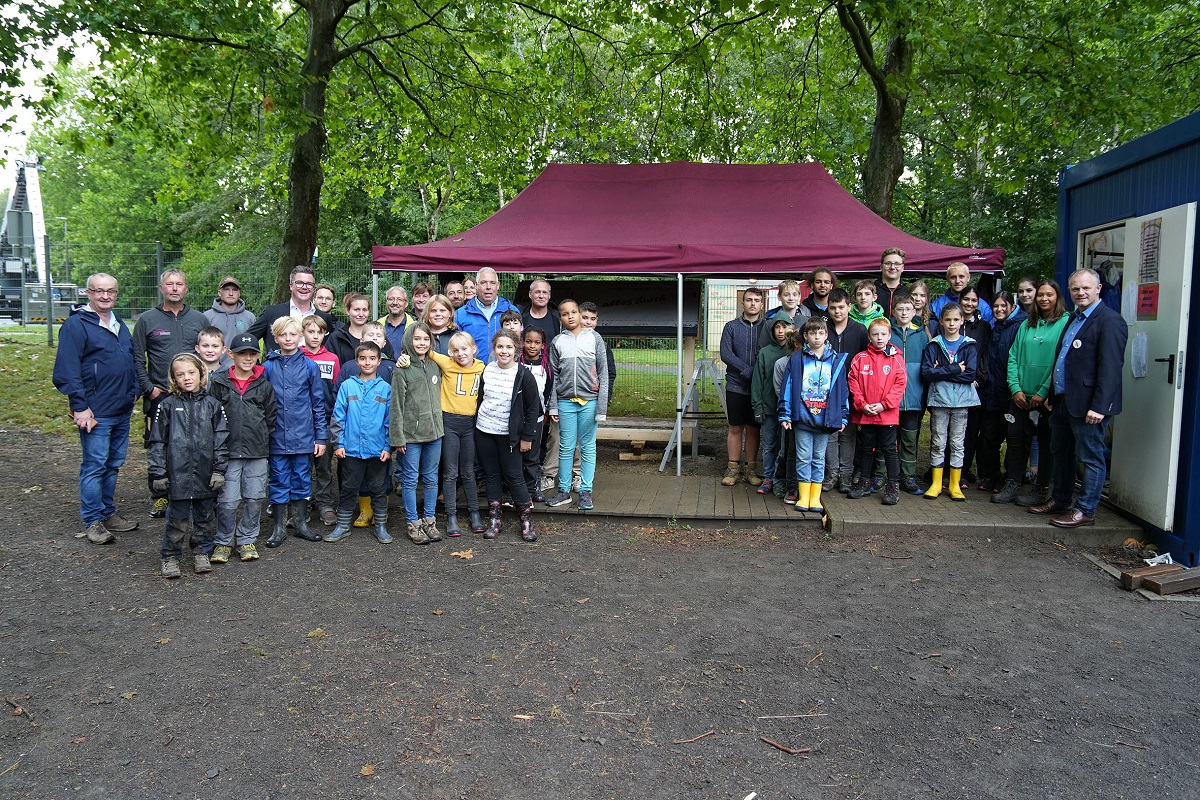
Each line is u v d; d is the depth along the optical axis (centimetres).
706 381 1088
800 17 1082
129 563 525
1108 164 635
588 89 1445
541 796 274
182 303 616
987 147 1230
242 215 2917
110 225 3812
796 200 859
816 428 613
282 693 349
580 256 752
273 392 548
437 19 1262
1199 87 1199
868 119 1833
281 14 1305
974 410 686
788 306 671
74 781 281
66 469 798
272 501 568
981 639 414
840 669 378
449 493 598
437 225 2731
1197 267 527
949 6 965
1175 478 541
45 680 358
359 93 1385
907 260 728
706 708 339
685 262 744
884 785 283
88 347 552
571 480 664
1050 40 1009
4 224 2436
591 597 473
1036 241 2158
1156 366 560
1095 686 363
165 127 1164
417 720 326
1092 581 503
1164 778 289
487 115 1366
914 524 593
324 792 276
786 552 563
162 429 486
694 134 1513
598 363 647
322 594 473
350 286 1392
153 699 342
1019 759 301
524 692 352
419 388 573
